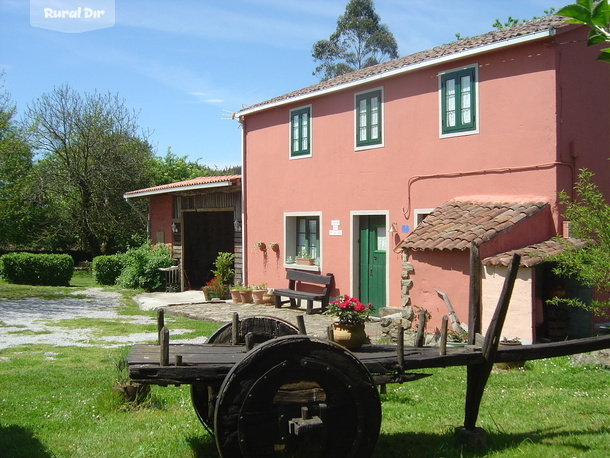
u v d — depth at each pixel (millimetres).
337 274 13898
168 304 15992
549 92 9977
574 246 9062
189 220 21297
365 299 13422
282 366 3969
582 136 10414
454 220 10445
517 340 8492
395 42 37812
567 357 8453
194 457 4875
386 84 12695
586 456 4637
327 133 14133
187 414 6113
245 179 16828
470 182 11172
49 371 7977
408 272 10688
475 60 11023
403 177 12375
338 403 4102
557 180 9914
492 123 10797
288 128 15266
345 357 4109
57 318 13469
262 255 16203
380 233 13117
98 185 28484
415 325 10523
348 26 37875
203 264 21672
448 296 9930
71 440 5316
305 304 15148
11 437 5371
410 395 6727
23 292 18750
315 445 4051
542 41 10047
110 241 29750
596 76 10789
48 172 28141
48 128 28062
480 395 5000
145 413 6152
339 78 14953
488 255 9367
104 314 14219
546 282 10008
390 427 5562
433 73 11773
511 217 9727
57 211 29203
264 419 3969
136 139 30234
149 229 22281
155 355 4797
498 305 4820
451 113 11461
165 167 33875
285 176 15398
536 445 4930
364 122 13211
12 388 7090
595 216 7883
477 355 4832
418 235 10539
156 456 4883
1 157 22875
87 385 7242
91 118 28875
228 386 3906
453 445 4992
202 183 17750
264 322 5492
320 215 14328
